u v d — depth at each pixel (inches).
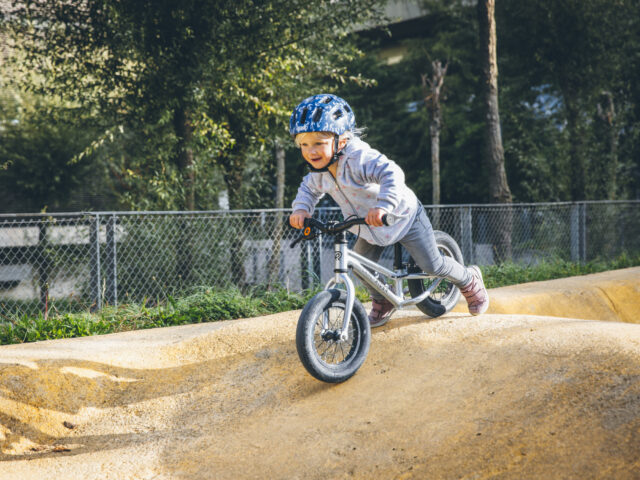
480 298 155.6
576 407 98.7
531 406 103.0
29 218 365.4
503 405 106.2
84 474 111.0
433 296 165.6
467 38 646.5
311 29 335.9
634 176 586.6
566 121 575.8
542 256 398.0
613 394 98.7
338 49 394.9
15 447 123.4
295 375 140.8
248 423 125.4
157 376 151.1
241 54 319.3
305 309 123.0
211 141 360.8
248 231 309.3
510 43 541.0
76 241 319.0
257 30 310.3
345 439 109.3
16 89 469.7
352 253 131.3
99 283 239.9
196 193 380.2
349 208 136.0
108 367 150.6
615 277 303.0
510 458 91.2
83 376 144.3
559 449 89.7
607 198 541.3
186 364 155.7
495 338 133.4
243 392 139.3
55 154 493.7
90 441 127.3
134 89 331.9
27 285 345.1
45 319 221.1
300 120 121.4
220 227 309.6
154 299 279.7
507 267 348.2
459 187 692.1
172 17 305.1
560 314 250.7
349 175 126.2
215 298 244.5
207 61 307.3
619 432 89.0
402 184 125.5
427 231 138.0
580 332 125.2
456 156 686.5
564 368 111.8
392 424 110.4
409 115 727.7
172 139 327.0
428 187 699.4
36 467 115.1
